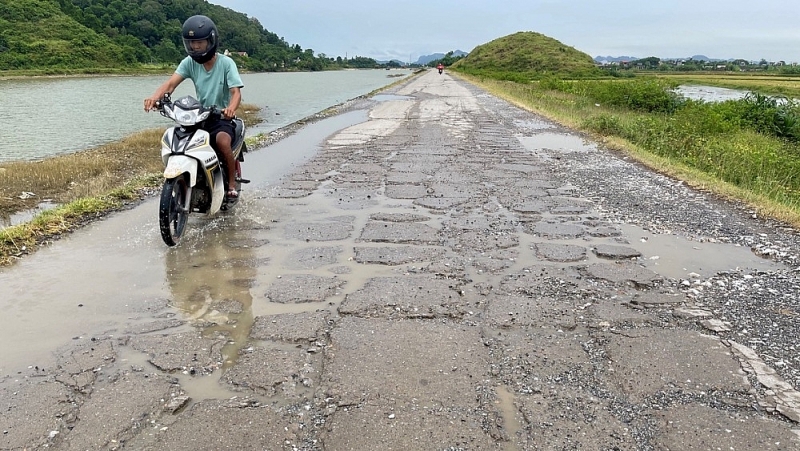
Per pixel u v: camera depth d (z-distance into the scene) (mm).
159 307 3686
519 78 45281
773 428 2459
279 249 4844
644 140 11477
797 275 4305
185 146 4949
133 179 8102
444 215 5965
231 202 5855
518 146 11180
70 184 8625
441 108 20484
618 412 2576
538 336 3309
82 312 3600
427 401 2645
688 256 4734
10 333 3309
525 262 4562
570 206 6371
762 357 3068
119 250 4805
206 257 4637
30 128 16797
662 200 6688
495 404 2627
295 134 12930
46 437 2377
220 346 3174
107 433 2402
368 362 2992
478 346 3178
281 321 3480
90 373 2877
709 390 2754
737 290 4008
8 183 8359
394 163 9141
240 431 2420
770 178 7898
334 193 6965
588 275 4285
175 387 2758
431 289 3980
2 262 4449
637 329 3400
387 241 5066
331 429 2438
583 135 12992
